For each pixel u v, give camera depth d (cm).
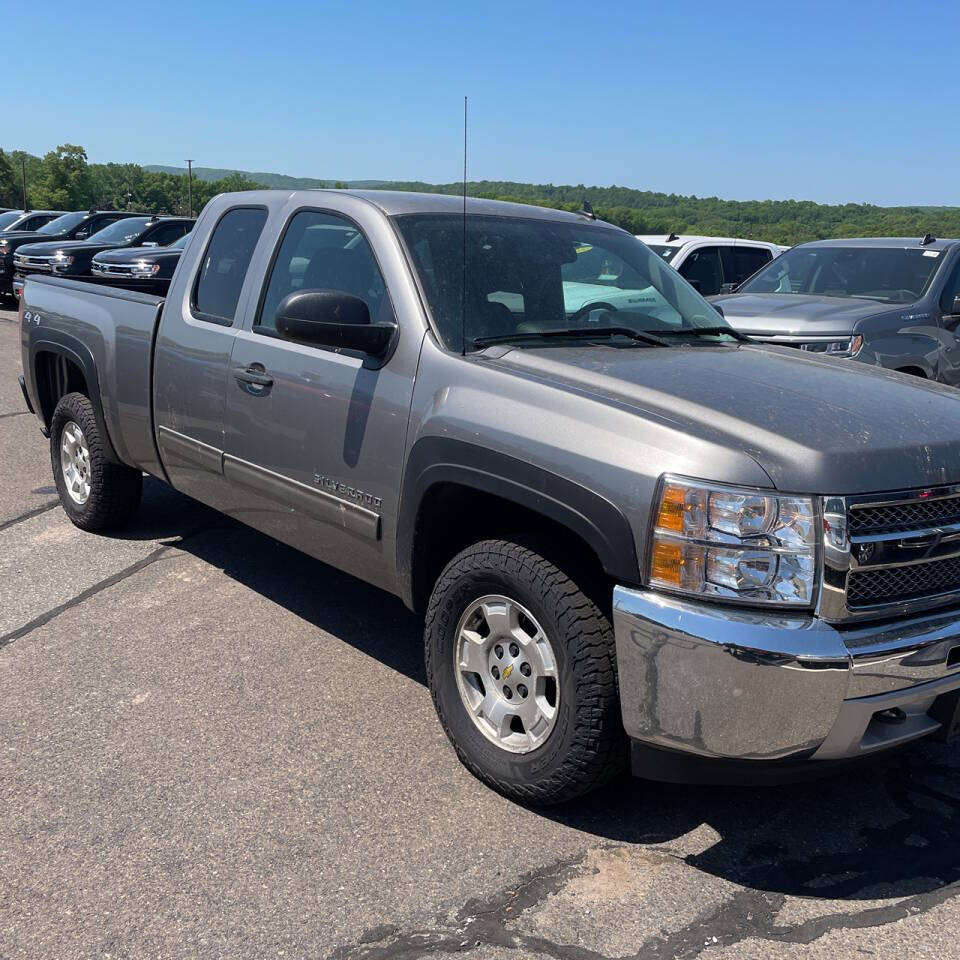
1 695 390
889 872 294
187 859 292
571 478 291
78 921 266
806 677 262
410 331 358
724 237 1214
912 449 286
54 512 629
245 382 426
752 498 267
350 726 372
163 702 387
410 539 350
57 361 596
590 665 293
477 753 331
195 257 481
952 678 283
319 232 418
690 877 289
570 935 264
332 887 282
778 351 402
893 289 828
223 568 536
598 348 364
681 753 280
